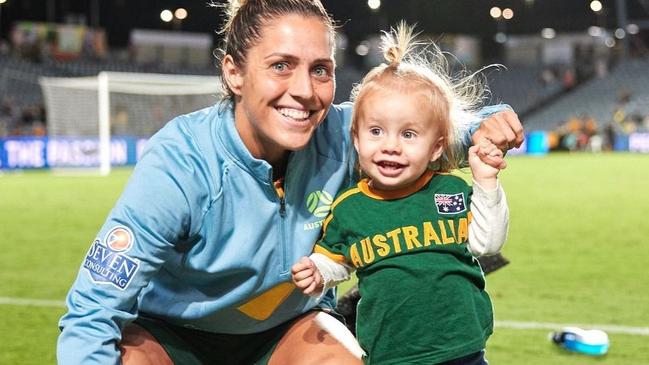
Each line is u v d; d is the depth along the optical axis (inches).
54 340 194.7
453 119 115.3
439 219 112.0
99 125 916.6
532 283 265.4
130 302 108.0
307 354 116.4
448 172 119.3
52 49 1481.3
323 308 131.3
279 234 114.1
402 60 117.4
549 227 417.7
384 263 111.0
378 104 111.1
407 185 114.1
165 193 107.0
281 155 113.4
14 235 395.9
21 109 1222.3
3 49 1445.6
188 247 112.2
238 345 124.9
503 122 108.6
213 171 109.7
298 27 104.7
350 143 121.1
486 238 109.8
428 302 109.3
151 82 964.0
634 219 447.2
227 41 110.6
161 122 964.6
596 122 1525.6
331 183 118.5
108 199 572.4
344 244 115.3
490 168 109.0
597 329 199.6
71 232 405.4
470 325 109.3
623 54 1752.0
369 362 113.3
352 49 1924.2
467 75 137.5
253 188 111.0
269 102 105.7
